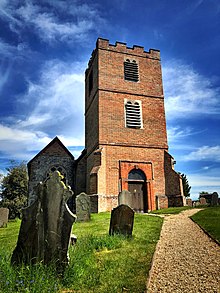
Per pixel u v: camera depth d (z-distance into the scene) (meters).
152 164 20.84
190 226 10.13
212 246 6.92
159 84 23.69
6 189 29.16
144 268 5.16
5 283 4.07
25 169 30.17
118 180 19.67
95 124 21.88
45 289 4.12
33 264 5.07
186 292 4.23
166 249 6.92
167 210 16.92
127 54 23.70
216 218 10.91
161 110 22.81
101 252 6.46
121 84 22.45
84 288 4.34
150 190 20.00
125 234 8.31
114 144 20.44
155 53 24.83
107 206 18.62
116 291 4.14
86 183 23.84
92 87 24.41
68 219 5.32
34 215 5.48
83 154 24.80
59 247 5.17
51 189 5.59
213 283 4.52
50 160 25.06
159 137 21.86
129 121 21.52
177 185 19.83
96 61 23.39
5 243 8.33
